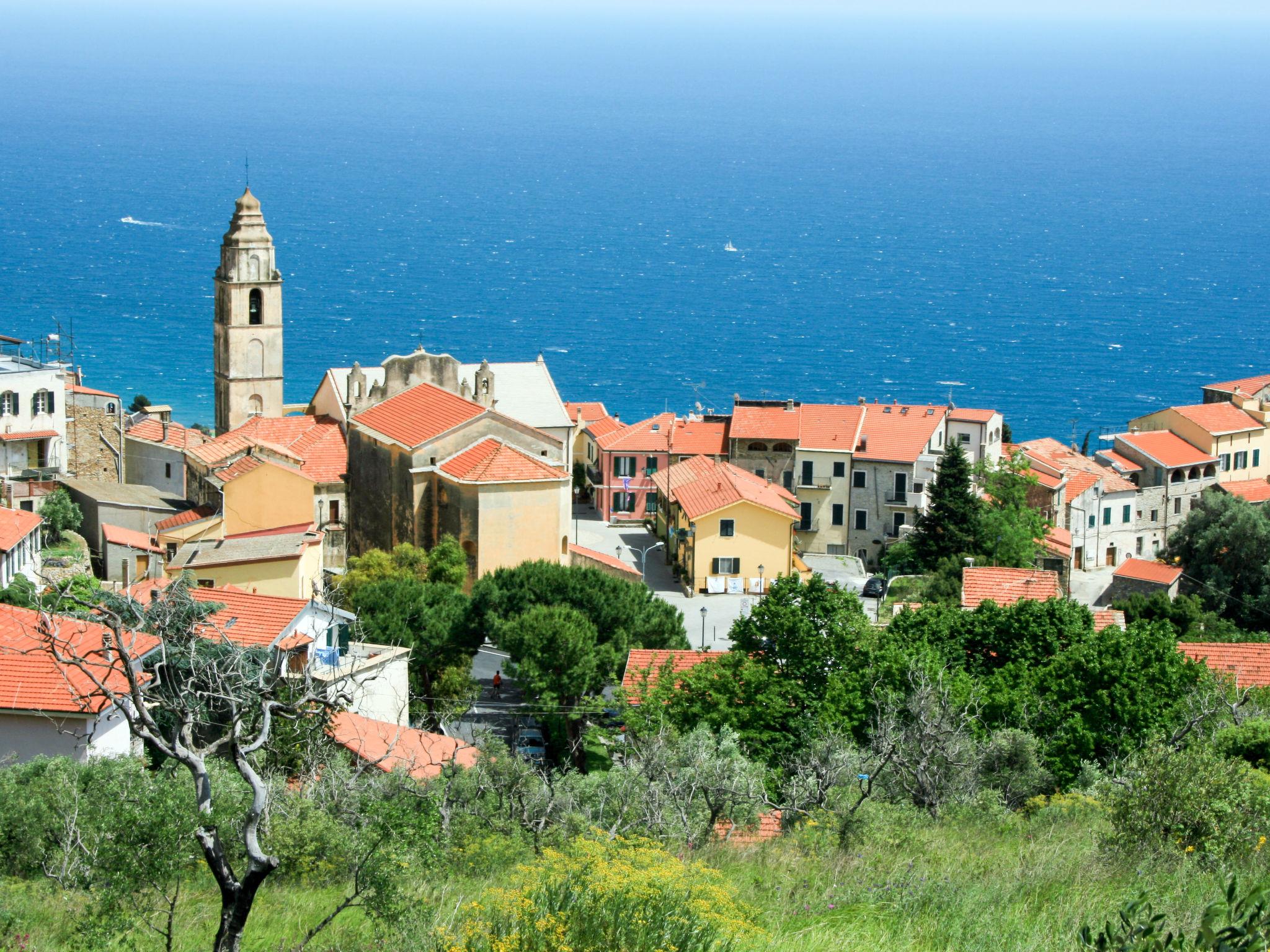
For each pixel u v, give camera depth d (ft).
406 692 278.26
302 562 341.41
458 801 173.27
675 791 182.39
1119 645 244.22
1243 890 111.96
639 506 568.41
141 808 122.21
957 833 163.94
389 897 111.14
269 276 509.35
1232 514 510.58
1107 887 118.83
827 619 266.98
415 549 413.39
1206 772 148.66
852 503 547.90
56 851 148.25
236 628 244.63
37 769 165.89
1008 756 211.20
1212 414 607.37
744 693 251.80
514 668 301.43
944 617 281.33
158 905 126.31
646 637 336.70
